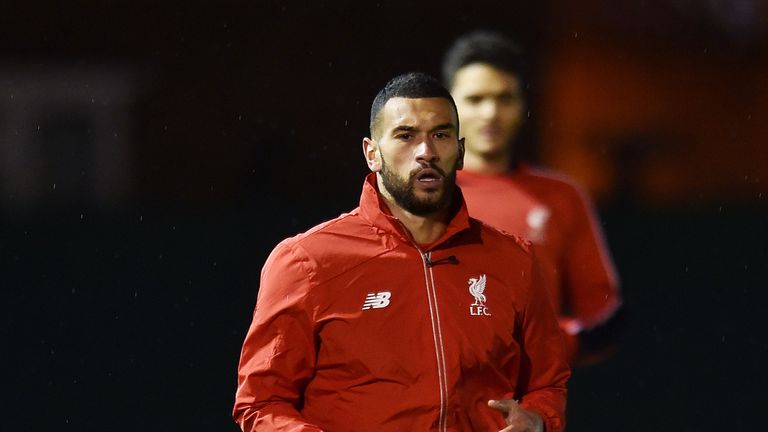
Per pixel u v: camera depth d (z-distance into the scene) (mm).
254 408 10898
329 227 11227
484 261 11289
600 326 16062
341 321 10859
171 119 76625
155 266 46406
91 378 27984
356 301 10898
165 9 76438
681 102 77750
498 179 16234
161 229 59375
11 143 75750
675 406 26047
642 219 65125
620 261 49094
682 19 77500
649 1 77188
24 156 75875
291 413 10828
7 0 76000
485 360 11016
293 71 76625
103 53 76750
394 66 77062
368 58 76875
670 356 31062
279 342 10914
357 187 76625
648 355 31047
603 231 58938
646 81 77188
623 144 76750
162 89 76750
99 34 76812
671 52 77500
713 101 78000
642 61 77250
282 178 76562
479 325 11039
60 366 29203
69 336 32875
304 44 76812
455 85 16156
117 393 26578
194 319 35031
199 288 40750
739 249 52281
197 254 50062
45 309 37250
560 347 11766
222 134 76500
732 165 78188
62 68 76125
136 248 52219
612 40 77188
